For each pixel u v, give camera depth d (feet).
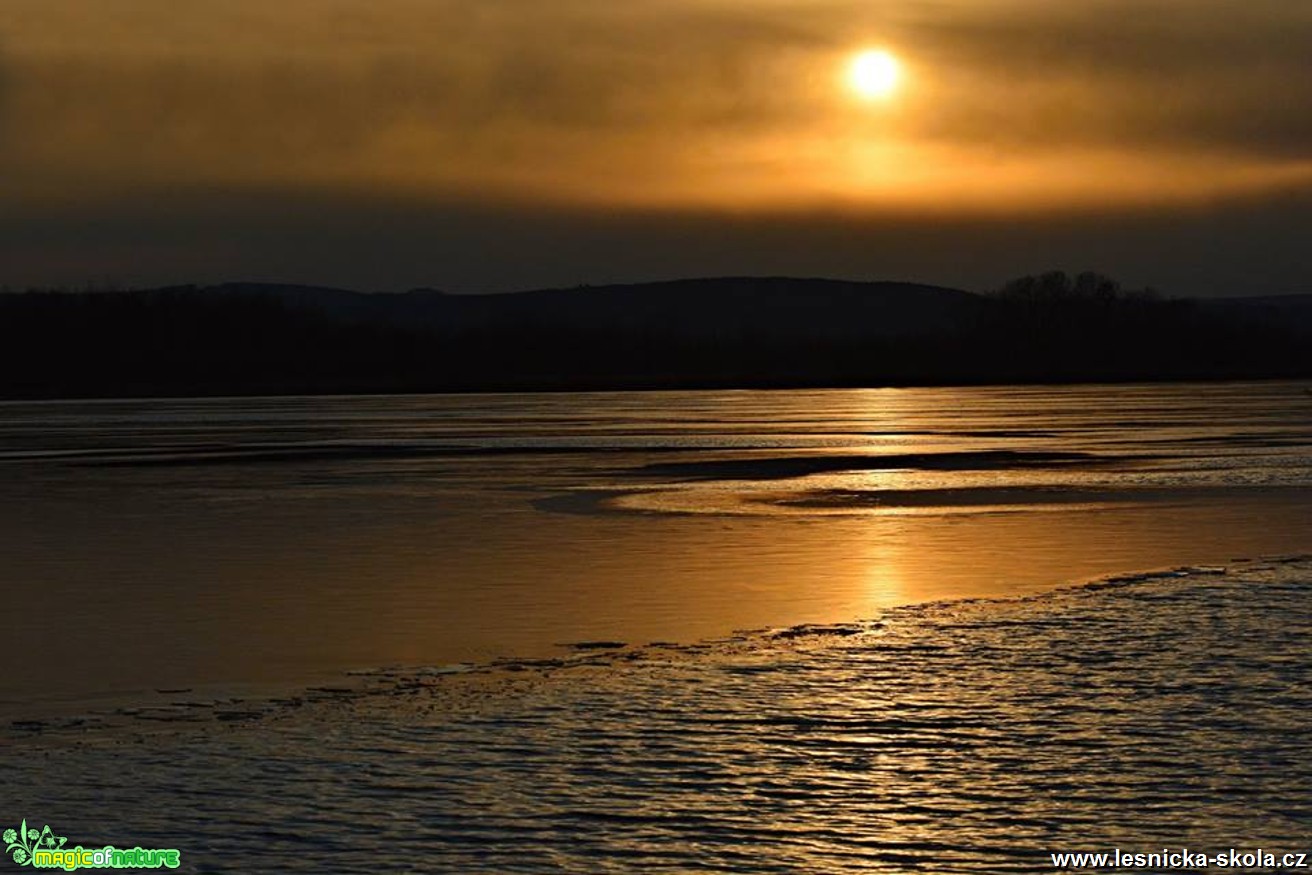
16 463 249.75
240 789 57.00
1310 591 98.37
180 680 78.89
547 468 229.66
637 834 51.67
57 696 75.15
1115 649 79.82
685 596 104.06
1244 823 52.03
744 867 48.75
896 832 51.67
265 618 97.86
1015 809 53.78
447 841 51.13
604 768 59.16
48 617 99.30
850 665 77.30
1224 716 65.21
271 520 159.53
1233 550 124.36
